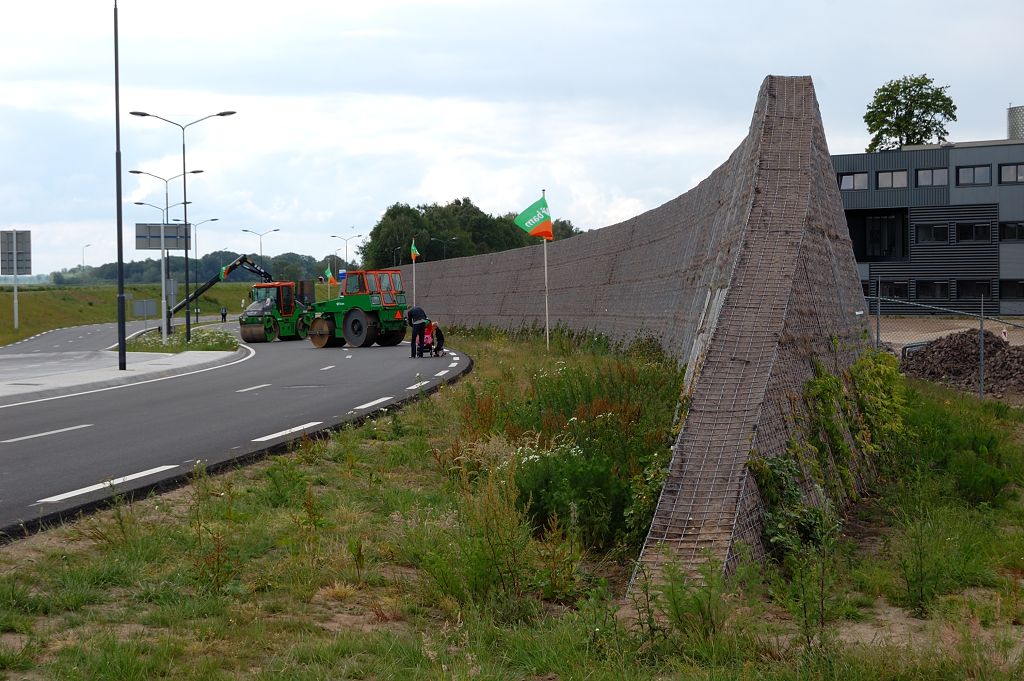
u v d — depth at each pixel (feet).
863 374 35.45
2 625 17.24
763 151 38.65
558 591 20.92
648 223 89.51
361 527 25.91
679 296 68.54
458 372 75.15
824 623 17.97
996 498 31.19
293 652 16.56
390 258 414.41
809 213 35.35
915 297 222.28
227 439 41.32
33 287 499.10
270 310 164.55
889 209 226.79
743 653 16.49
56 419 50.24
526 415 40.78
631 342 81.97
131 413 52.65
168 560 22.22
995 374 71.61
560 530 23.56
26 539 23.97
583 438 32.99
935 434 37.60
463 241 442.91
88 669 15.25
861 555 23.90
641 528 24.09
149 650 16.26
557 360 77.77
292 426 45.39
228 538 23.91
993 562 23.50
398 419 44.24
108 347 186.19
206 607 18.83
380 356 107.45
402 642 17.04
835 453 29.22
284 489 29.53
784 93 43.11
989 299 215.31
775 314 29.58
